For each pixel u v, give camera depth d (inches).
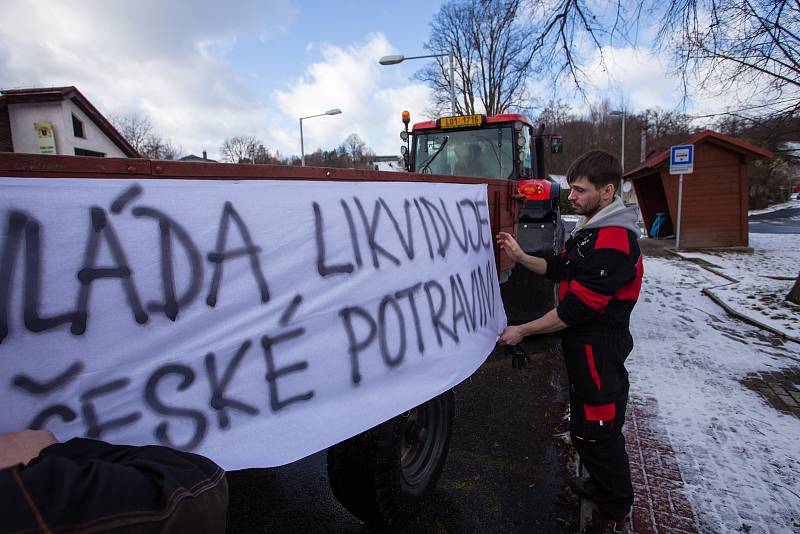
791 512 100.8
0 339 43.4
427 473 99.4
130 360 50.2
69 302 46.9
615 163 86.0
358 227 75.5
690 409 147.2
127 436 49.4
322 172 71.8
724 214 501.7
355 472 83.4
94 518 31.0
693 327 232.2
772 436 131.0
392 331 78.8
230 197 59.4
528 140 285.0
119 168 50.8
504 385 173.6
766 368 179.0
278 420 61.2
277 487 114.8
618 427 88.0
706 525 97.5
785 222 956.0
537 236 235.6
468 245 106.0
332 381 68.4
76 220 47.6
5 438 39.9
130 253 50.9
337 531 99.0
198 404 54.6
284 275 64.1
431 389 82.8
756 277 343.3
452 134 280.2
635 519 99.5
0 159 43.4
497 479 116.0
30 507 29.2
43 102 853.2
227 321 57.9
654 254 489.7
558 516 102.7
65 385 46.3
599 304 81.5
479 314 104.9
